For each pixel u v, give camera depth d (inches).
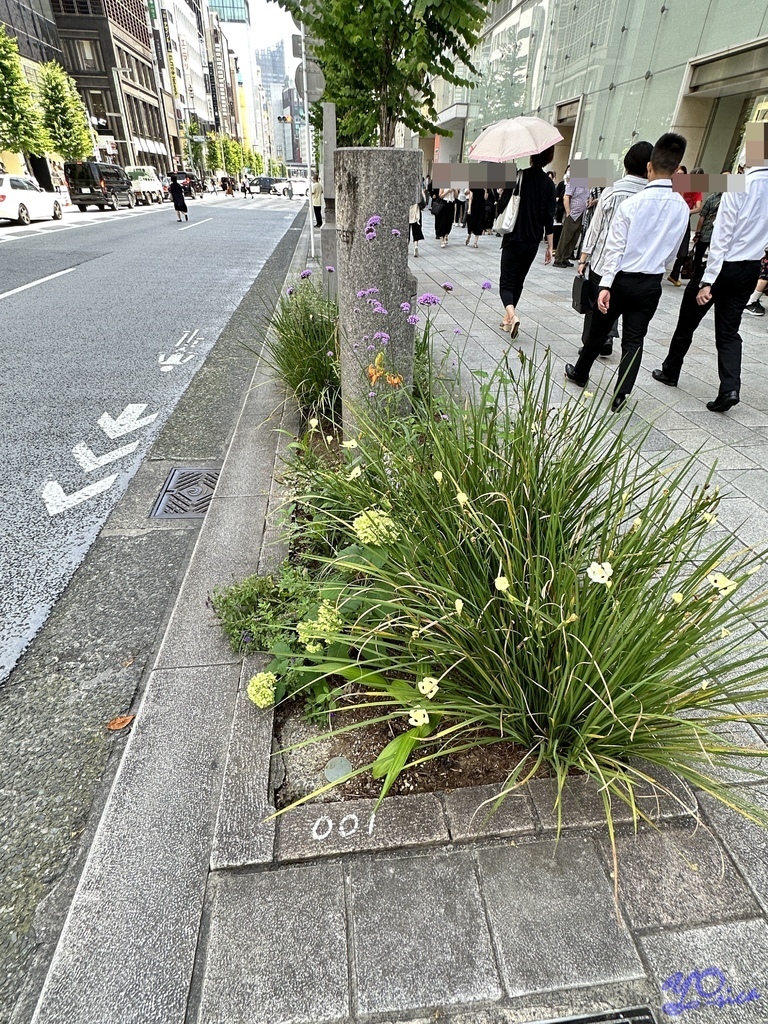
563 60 565.6
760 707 73.0
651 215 146.6
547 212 202.5
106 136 1902.1
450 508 69.1
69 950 49.9
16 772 69.5
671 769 57.1
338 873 55.1
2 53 927.7
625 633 57.5
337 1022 45.8
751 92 348.8
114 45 1909.4
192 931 51.2
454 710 63.4
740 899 53.8
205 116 3949.3
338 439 135.9
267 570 94.7
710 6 350.6
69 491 133.7
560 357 212.8
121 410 181.2
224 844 56.7
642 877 55.3
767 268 278.1
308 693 73.1
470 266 425.4
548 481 76.5
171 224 829.2
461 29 154.9
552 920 51.9
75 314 301.4
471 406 89.4
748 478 128.4
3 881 57.9
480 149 212.8
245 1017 45.9
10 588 101.7
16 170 1184.8
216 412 180.7
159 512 125.3
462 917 52.0
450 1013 46.3
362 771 60.4
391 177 106.7
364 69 176.9
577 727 61.3
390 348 119.0
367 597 73.2
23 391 195.5
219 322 291.1
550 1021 46.1
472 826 58.4
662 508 70.4
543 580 64.5
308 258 473.4
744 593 90.4
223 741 69.1
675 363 183.2
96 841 58.4
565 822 59.1
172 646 82.4
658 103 406.6
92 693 80.7
